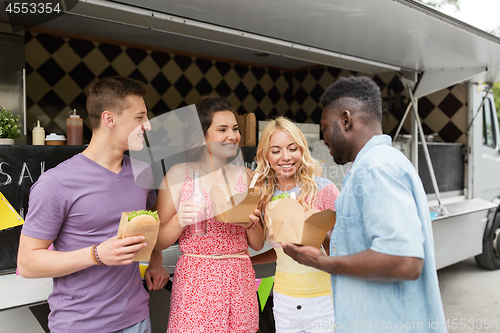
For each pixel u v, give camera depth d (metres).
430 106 4.09
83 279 1.07
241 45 2.70
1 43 2.20
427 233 0.89
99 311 1.08
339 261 0.88
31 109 2.95
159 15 1.74
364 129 0.97
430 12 1.75
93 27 2.85
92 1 1.60
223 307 1.23
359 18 1.80
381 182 0.83
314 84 4.21
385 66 2.86
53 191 1.01
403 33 2.04
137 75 3.43
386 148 0.91
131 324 1.15
